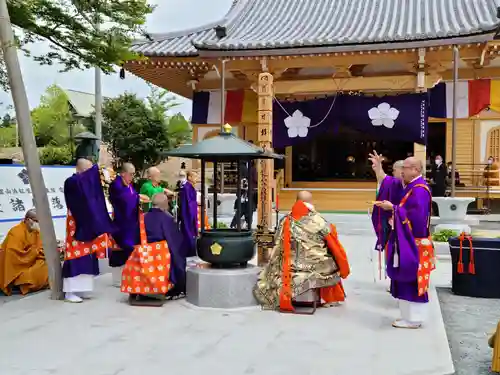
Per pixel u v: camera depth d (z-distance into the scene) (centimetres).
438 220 1281
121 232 748
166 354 519
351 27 1866
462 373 505
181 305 698
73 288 717
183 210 895
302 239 666
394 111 1633
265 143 1041
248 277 685
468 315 702
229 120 1989
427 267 588
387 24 1833
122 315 655
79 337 571
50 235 739
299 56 1619
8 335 577
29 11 831
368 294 765
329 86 1703
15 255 806
